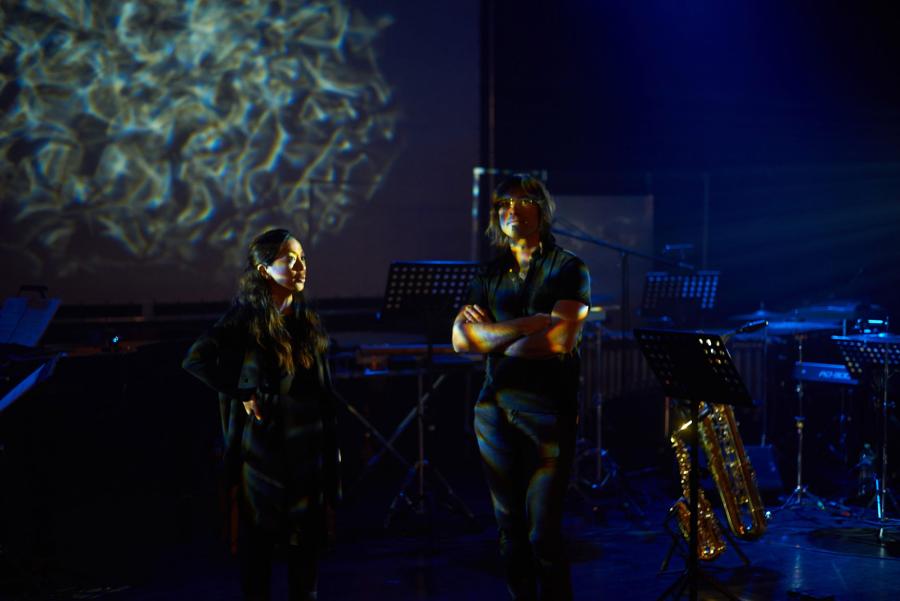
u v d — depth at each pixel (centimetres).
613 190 763
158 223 636
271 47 659
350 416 641
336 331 685
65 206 609
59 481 541
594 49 753
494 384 338
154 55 624
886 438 531
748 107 774
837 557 469
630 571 449
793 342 650
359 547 488
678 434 459
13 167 593
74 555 476
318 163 680
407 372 542
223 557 474
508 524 339
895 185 748
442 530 517
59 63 599
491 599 414
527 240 343
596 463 592
